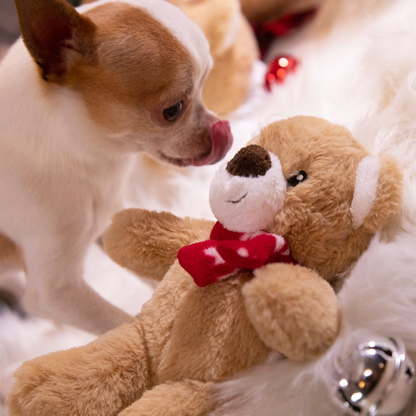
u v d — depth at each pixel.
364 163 0.65
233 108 1.69
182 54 0.98
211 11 1.59
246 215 0.65
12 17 1.83
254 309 0.57
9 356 1.22
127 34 0.96
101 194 1.14
